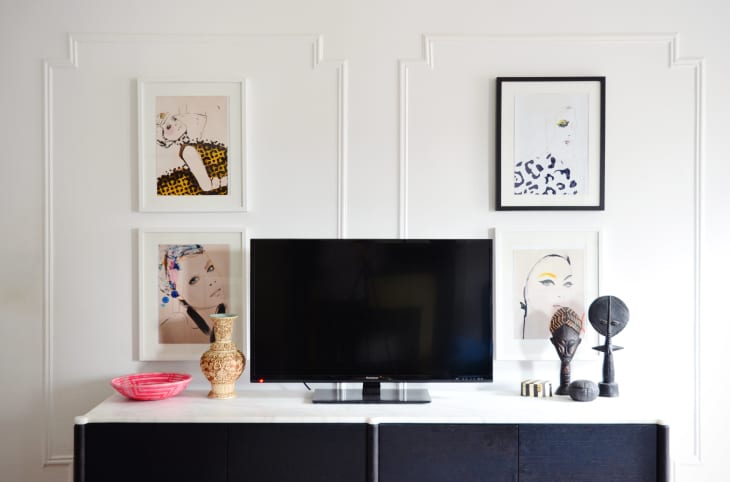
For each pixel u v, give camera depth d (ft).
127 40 9.05
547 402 8.34
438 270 8.61
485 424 7.60
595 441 7.59
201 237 9.11
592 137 9.14
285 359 8.59
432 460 7.59
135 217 9.13
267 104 9.14
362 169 9.17
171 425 7.55
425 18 9.16
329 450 7.56
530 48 9.16
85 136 9.09
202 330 9.10
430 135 9.19
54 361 9.08
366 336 8.60
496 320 9.17
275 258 8.59
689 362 9.19
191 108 9.09
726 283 9.18
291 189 9.16
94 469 7.54
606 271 9.16
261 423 7.57
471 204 9.13
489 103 9.18
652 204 9.10
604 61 9.18
